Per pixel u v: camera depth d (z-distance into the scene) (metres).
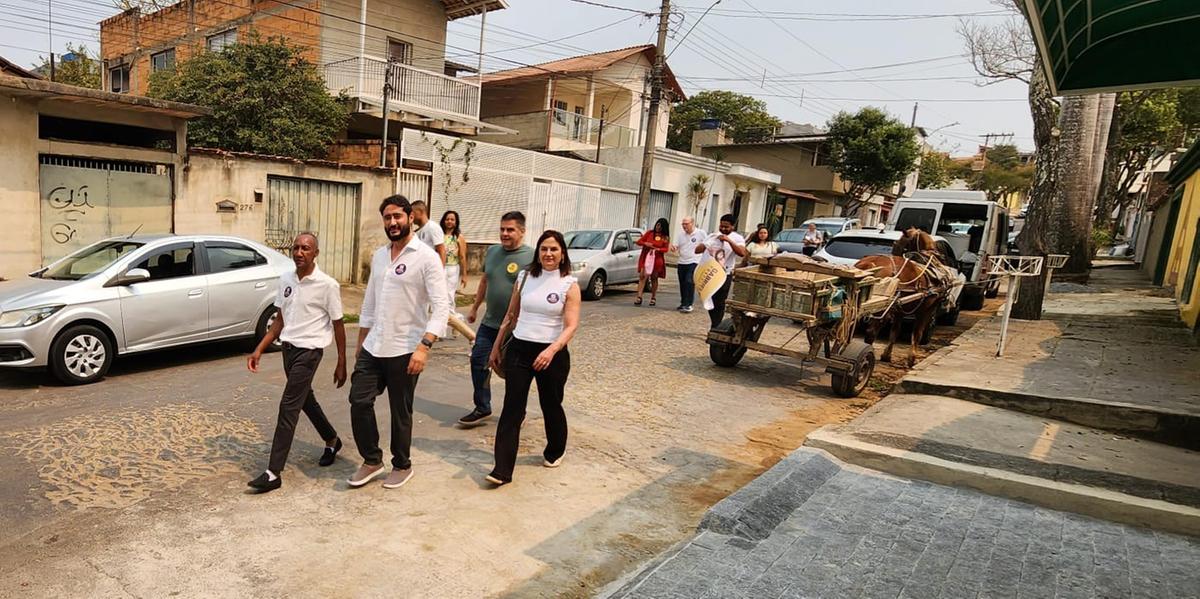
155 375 7.14
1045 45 5.62
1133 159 32.09
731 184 27.53
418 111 18.47
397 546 3.76
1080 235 17.55
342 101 17.17
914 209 14.65
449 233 8.22
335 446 4.82
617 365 8.24
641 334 10.23
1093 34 5.66
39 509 3.98
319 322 4.50
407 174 14.97
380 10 19.22
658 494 4.65
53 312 6.45
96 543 3.64
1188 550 3.87
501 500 4.39
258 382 6.93
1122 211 43.62
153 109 10.51
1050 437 5.69
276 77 15.47
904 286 8.49
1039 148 14.62
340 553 3.66
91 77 24.61
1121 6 5.20
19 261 9.84
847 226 21.58
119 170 10.80
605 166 20.98
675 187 24.61
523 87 27.56
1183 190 16.23
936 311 10.40
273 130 15.05
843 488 4.66
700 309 13.12
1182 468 5.03
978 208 14.09
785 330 10.73
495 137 26.02
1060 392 6.55
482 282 5.96
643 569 3.59
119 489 4.30
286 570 3.47
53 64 18.53
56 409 5.82
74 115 10.27
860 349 7.38
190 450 4.99
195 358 7.97
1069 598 3.29
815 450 5.26
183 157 11.38
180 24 22.16
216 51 15.96
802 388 7.66
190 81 15.09
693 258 12.12
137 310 7.04
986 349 9.01
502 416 4.56
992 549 3.80
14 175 9.69
